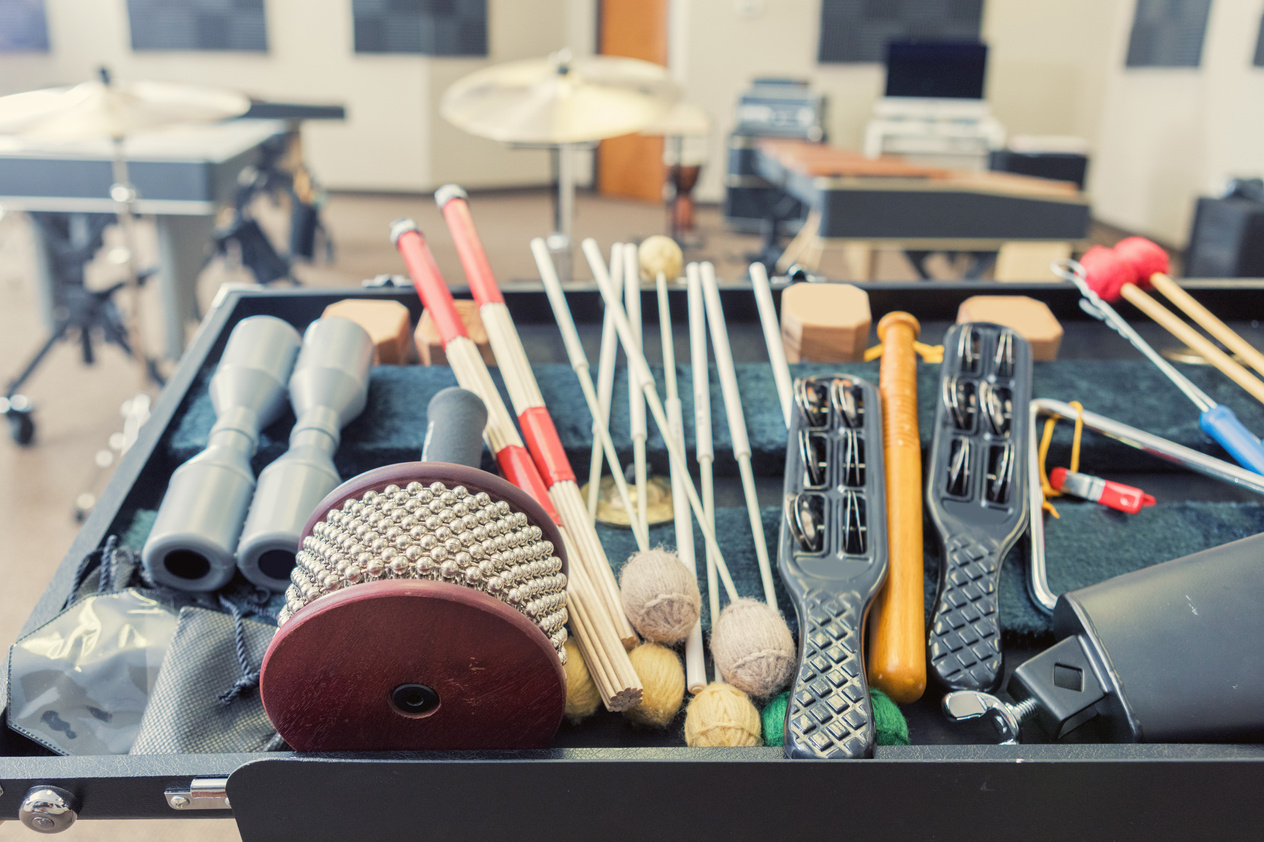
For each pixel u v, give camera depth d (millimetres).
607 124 2180
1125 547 675
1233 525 698
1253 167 4477
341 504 474
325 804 451
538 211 6016
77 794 462
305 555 473
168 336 2725
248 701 551
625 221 5777
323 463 642
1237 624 512
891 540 609
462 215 903
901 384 744
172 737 520
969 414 714
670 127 4184
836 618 540
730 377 799
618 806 455
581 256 3205
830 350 917
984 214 2797
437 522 446
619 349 992
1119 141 5664
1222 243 3750
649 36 6164
